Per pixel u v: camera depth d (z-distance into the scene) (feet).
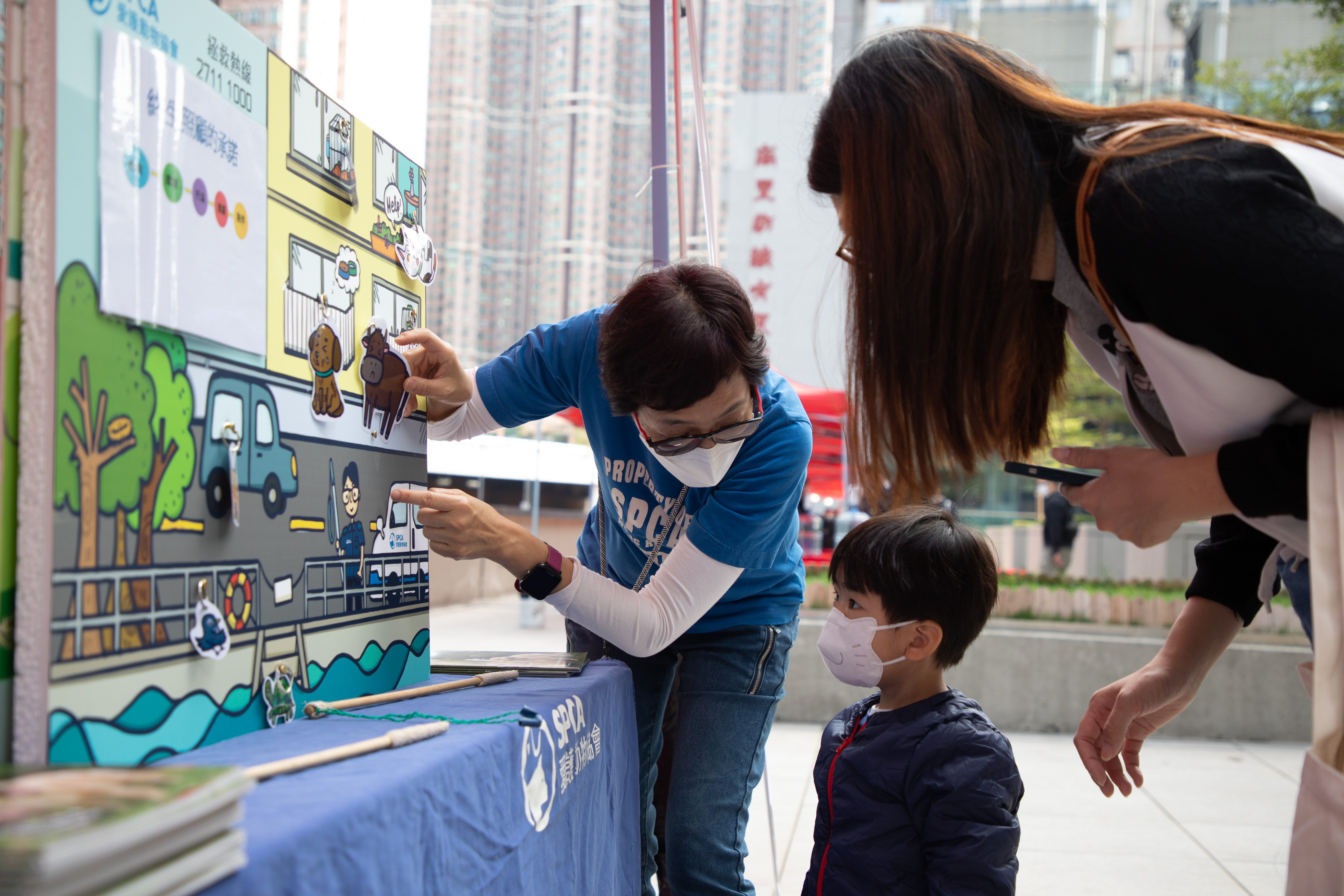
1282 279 2.25
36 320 2.09
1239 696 16.57
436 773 2.45
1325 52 26.43
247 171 2.85
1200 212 2.35
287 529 3.06
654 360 3.80
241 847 1.68
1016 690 17.12
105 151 2.25
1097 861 9.91
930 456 2.78
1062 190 2.72
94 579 2.22
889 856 4.48
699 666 5.03
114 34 2.28
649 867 5.57
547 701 3.50
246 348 2.83
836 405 25.02
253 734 2.82
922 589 4.65
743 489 4.27
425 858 2.37
